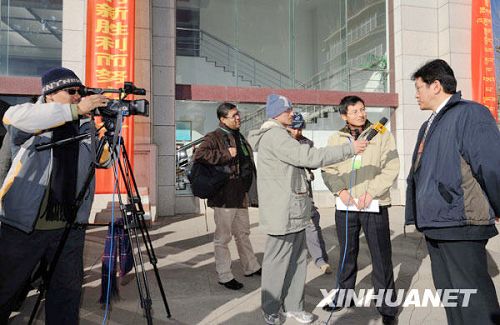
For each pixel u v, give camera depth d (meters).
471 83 9.21
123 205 2.37
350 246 3.07
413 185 2.33
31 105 2.00
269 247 2.72
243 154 3.83
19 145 2.16
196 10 9.07
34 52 7.52
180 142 8.50
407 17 9.31
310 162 2.46
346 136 3.04
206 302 3.29
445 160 2.01
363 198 2.84
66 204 2.22
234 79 9.37
